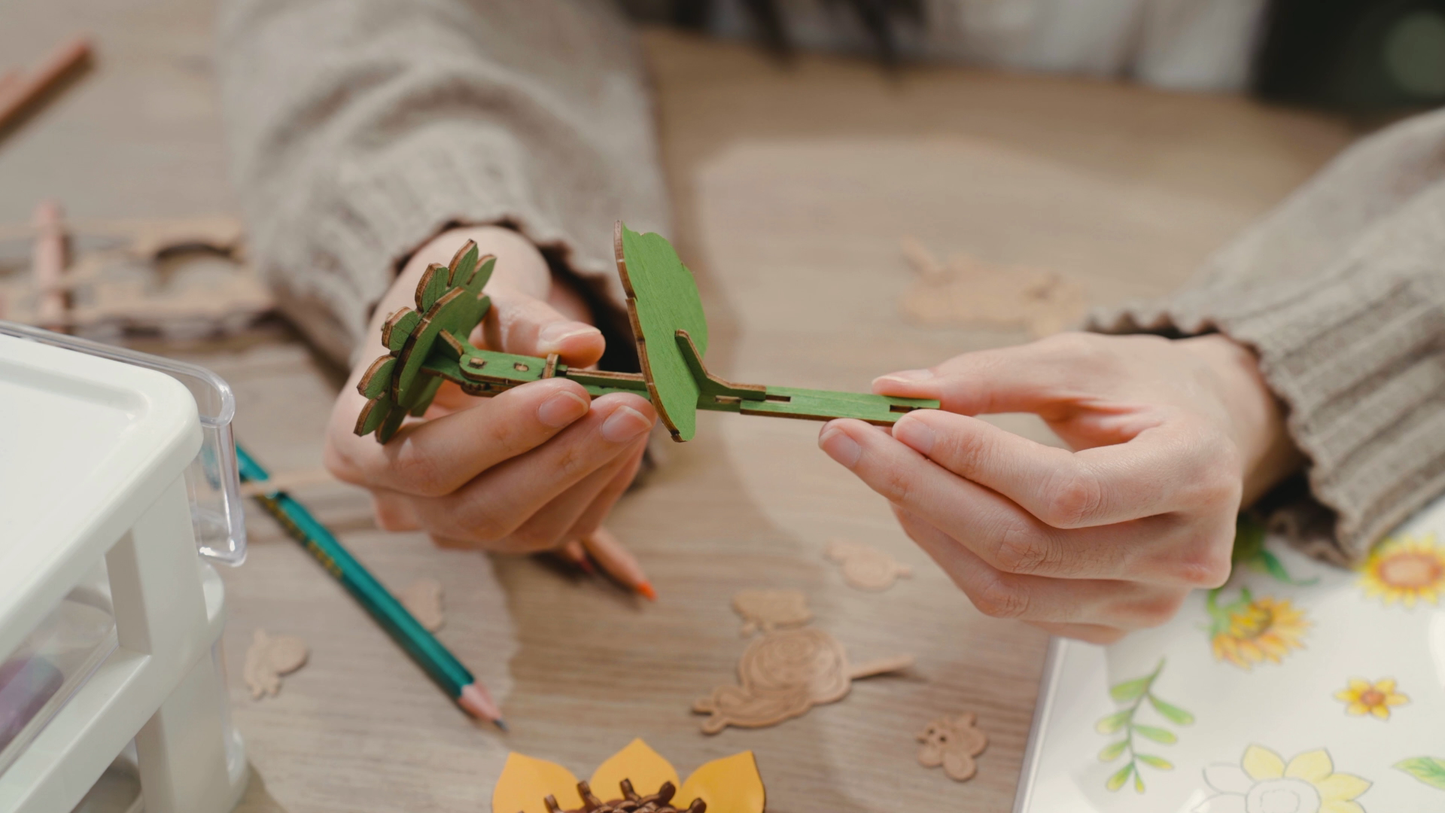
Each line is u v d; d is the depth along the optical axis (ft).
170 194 2.84
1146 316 2.28
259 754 2.00
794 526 2.28
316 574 2.20
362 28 2.68
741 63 3.42
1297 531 2.21
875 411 1.90
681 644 2.13
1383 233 2.41
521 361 1.86
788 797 1.97
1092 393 2.03
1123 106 3.29
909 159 3.01
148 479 1.69
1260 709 2.03
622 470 2.06
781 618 2.15
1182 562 1.94
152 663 1.75
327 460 2.07
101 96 3.21
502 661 2.10
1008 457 1.85
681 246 2.73
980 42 3.49
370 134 2.48
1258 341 2.16
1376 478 2.18
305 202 2.42
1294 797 1.94
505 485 1.92
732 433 2.42
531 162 2.47
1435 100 3.26
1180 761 1.98
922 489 1.87
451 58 2.59
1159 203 2.87
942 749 2.02
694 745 2.02
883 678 2.10
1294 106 3.33
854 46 3.54
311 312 2.43
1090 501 1.85
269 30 2.79
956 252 2.74
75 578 1.65
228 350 2.53
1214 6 3.38
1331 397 2.17
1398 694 2.03
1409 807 1.92
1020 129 3.16
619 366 2.37
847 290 2.65
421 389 1.89
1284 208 2.63
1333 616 2.12
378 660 2.10
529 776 1.97
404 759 2.00
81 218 2.77
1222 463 1.92
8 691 1.70
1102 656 2.09
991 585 1.96
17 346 1.77
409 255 2.26
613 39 3.12
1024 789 1.97
